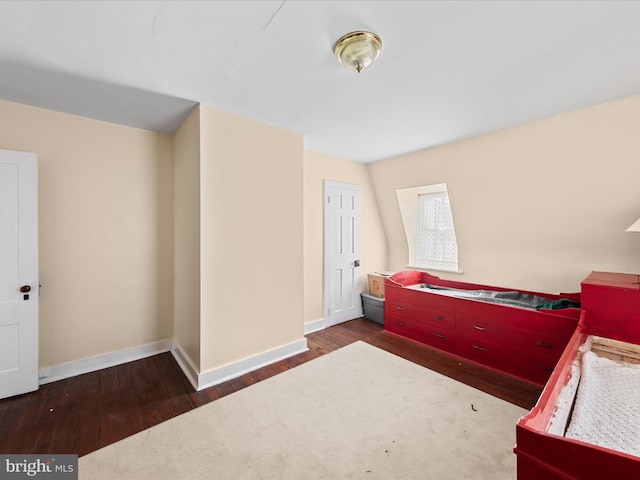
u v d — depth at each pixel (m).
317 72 1.80
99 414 1.95
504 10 1.28
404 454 1.60
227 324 2.43
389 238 4.62
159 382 2.37
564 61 1.68
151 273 2.90
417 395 2.18
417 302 3.25
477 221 3.37
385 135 2.96
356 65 1.56
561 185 2.62
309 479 1.44
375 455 1.59
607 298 1.95
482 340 2.69
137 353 2.81
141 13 1.29
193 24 1.37
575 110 2.31
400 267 4.54
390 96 2.12
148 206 2.87
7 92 2.06
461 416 1.92
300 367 2.62
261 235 2.64
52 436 1.73
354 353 2.94
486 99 2.16
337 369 2.59
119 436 1.74
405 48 1.56
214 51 1.58
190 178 2.45
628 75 1.82
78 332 2.52
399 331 3.45
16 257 2.14
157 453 1.60
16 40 1.48
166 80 1.90
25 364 2.17
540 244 2.99
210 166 2.30
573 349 1.68
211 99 2.17
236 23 1.36
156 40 1.49
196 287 2.32
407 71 1.79
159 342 2.95
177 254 2.86
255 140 2.58
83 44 1.52
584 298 2.03
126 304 2.76
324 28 1.40
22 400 2.10
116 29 1.40
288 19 1.34
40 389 2.25
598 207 2.50
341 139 3.09
